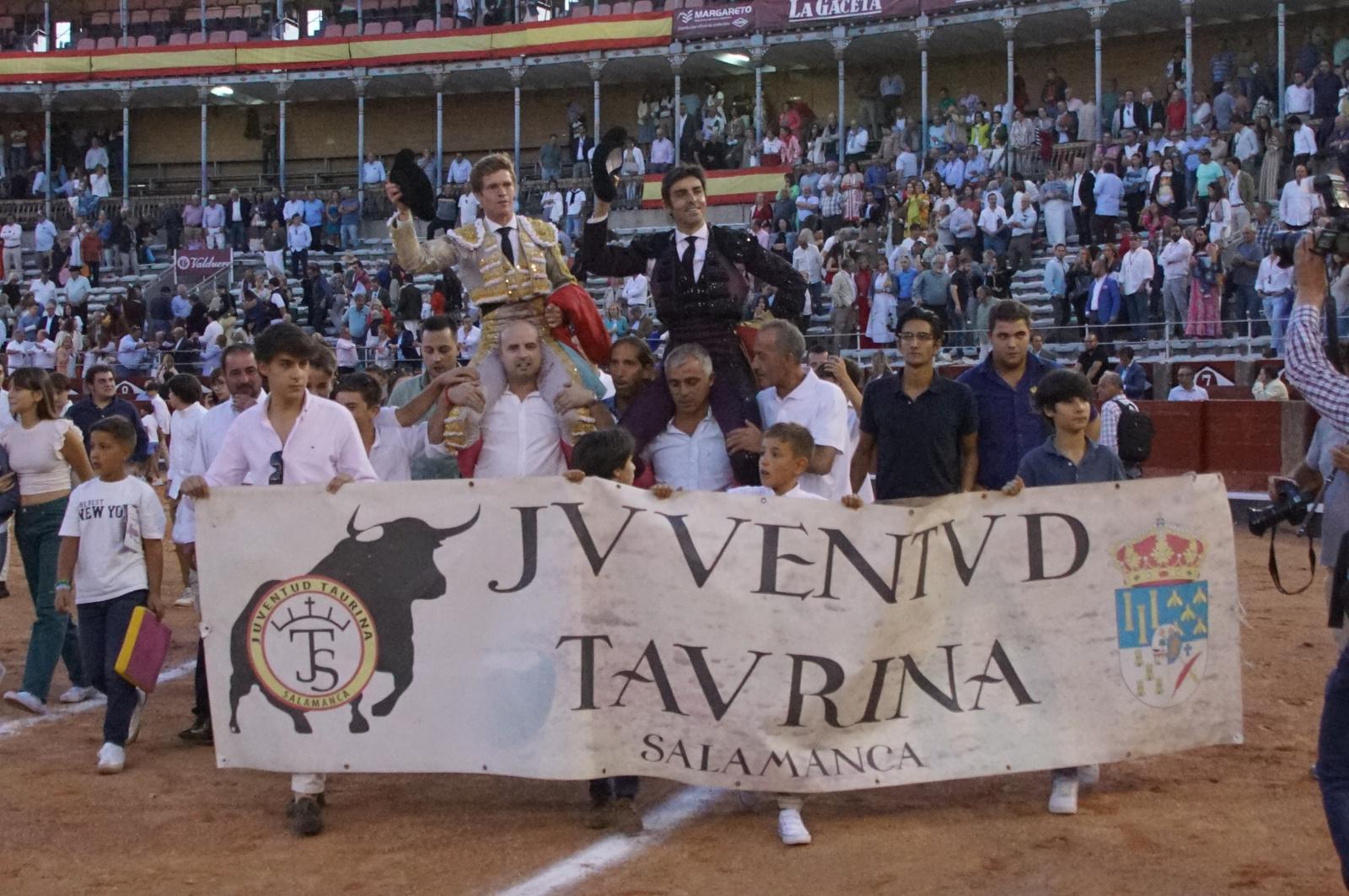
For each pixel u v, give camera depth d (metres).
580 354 6.90
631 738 5.21
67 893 4.59
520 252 6.77
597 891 4.50
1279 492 5.48
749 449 6.21
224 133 38.00
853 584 5.30
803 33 30.19
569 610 5.23
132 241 31.14
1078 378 5.75
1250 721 6.76
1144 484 5.52
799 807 5.18
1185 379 17.19
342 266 27.50
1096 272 19.78
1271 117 24.08
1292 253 4.91
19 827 5.30
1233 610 5.59
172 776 6.04
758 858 4.83
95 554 6.47
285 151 37.34
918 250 21.09
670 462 6.46
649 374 6.86
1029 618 5.45
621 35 31.91
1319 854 4.82
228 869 4.79
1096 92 27.00
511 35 32.94
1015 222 22.19
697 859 4.83
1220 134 22.58
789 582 5.28
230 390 7.23
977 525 5.44
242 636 5.35
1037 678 5.44
